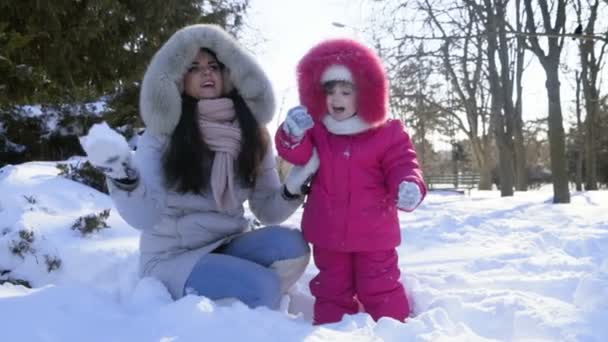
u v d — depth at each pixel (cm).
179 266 251
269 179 287
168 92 254
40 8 623
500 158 1541
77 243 402
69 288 237
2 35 595
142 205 248
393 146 274
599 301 243
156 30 795
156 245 265
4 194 475
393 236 273
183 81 269
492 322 242
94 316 213
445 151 4325
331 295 273
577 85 2412
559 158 1016
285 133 265
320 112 281
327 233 270
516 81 2034
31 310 209
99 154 225
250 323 206
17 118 884
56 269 374
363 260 272
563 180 1002
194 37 263
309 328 209
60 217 444
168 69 258
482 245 470
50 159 907
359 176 269
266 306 245
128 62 780
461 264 377
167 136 263
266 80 280
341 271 276
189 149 254
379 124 275
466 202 1011
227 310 216
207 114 265
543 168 3903
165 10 781
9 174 554
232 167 264
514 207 838
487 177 2294
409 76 1614
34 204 461
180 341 188
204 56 273
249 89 274
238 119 270
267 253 264
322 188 274
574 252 432
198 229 263
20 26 653
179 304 216
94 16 673
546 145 4038
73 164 616
